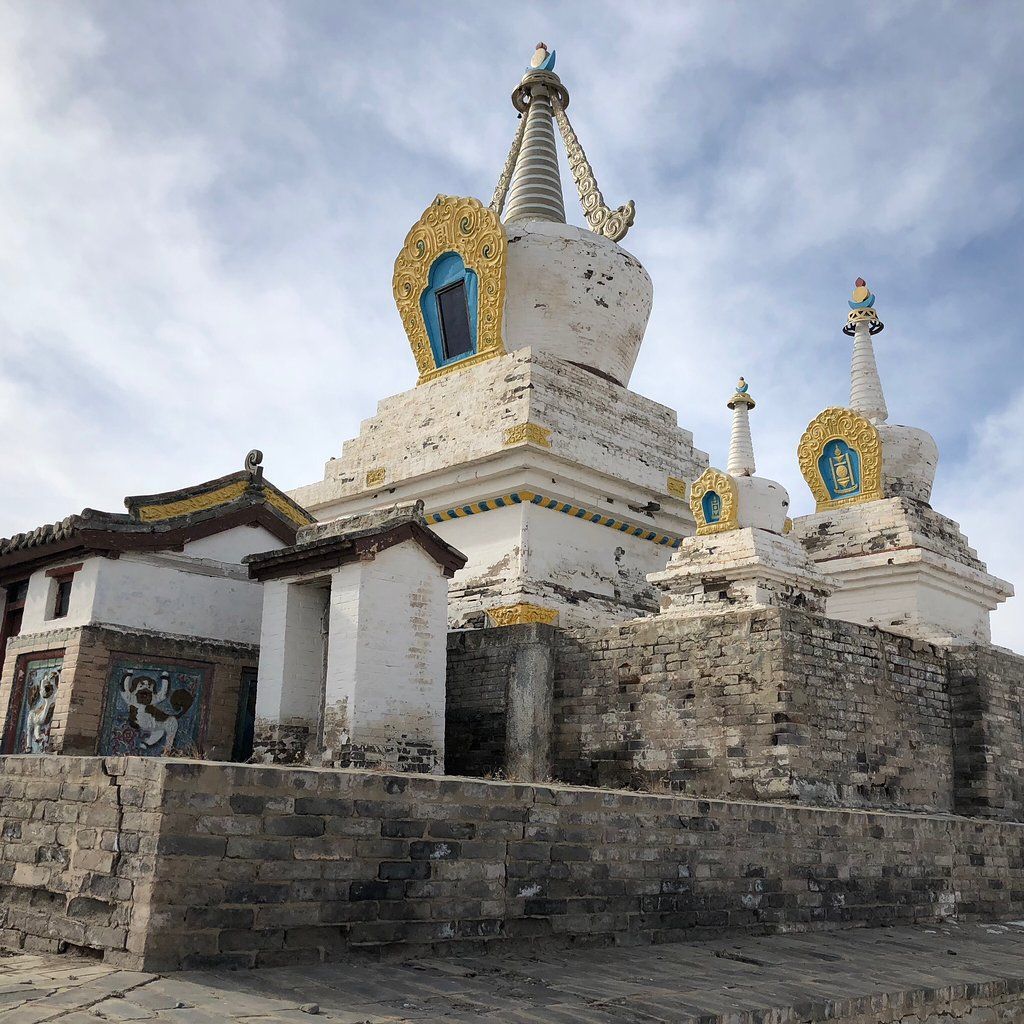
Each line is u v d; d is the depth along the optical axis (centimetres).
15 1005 584
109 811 741
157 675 1692
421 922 816
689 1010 720
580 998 724
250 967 711
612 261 2577
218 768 729
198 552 1794
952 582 2361
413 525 1593
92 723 1599
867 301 2877
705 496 2116
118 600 1677
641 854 1006
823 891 1208
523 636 1805
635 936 977
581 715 1753
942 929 1325
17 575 1838
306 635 1656
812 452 2656
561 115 3006
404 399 2534
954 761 1792
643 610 2330
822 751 1533
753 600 1905
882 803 1608
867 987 889
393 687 1541
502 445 2177
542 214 2847
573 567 2230
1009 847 1566
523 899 892
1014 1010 1015
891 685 1698
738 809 1125
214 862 713
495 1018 646
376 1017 620
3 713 1711
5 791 853
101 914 719
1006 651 1903
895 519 2373
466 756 1838
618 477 2306
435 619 1628
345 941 768
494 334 2417
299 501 2638
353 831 792
